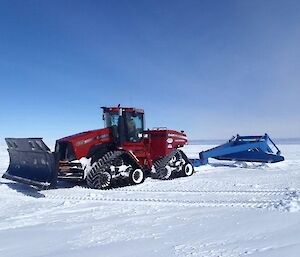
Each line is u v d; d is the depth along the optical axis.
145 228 5.64
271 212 6.38
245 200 7.77
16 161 11.11
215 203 7.48
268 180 10.95
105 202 7.95
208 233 5.20
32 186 9.99
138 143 11.55
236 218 6.05
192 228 5.53
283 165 15.46
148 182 11.23
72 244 4.89
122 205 7.59
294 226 5.37
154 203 7.69
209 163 17.30
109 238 5.13
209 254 4.23
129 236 5.20
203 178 11.87
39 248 4.75
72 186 10.59
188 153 29.16
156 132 12.21
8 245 4.93
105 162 10.15
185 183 10.80
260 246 4.45
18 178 10.53
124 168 10.64
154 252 4.40
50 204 7.88
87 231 5.56
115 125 11.24
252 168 14.69
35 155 10.06
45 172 9.73
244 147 14.95
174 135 12.43
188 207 7.19
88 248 4.67
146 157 11.73
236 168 14.81
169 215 6.52
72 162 10.01
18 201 8.30
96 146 10.52
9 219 6.54
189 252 4.35
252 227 5.41
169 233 5.30
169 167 11.98
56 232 5.57
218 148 14.80
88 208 7.38
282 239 4.71
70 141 10.13
